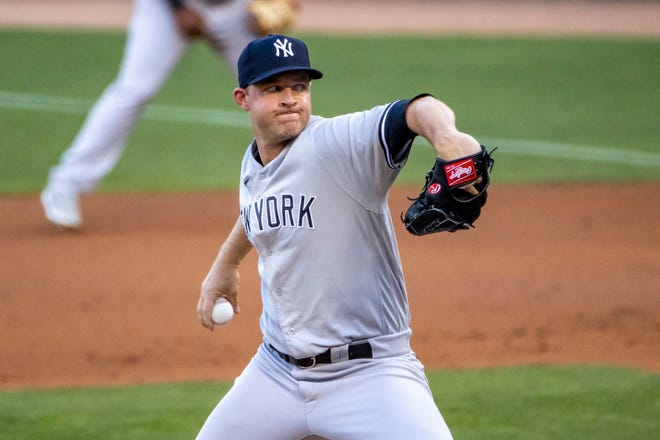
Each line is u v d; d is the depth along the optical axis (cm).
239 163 5216
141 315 2956
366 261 1393
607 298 3094
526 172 4991
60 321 2900
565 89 7356
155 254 3578
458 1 12581
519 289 3195
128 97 3750
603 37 9744
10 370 2533
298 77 1373
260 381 1482
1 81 7438
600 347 2670
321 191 1369
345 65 8144
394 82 7500
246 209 1449
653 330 2798
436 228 1241
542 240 3806
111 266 3431
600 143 5678
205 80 7562
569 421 2145
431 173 1236
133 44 3738
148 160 5259
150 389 2389
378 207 1376
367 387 1403
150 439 2069
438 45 9169
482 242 3791
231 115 6438
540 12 11712
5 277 3297
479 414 2188
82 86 7319
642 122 6294
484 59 8525
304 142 1377
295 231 1384
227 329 2852
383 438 1378
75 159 3809
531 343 2711
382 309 1419
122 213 4184
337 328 1403
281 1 3759
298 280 1401
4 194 4497
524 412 2198
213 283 1620
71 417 2197
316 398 1423
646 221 4088
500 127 6091
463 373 2472
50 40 9100
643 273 3356
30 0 11938
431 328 2839
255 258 3541
